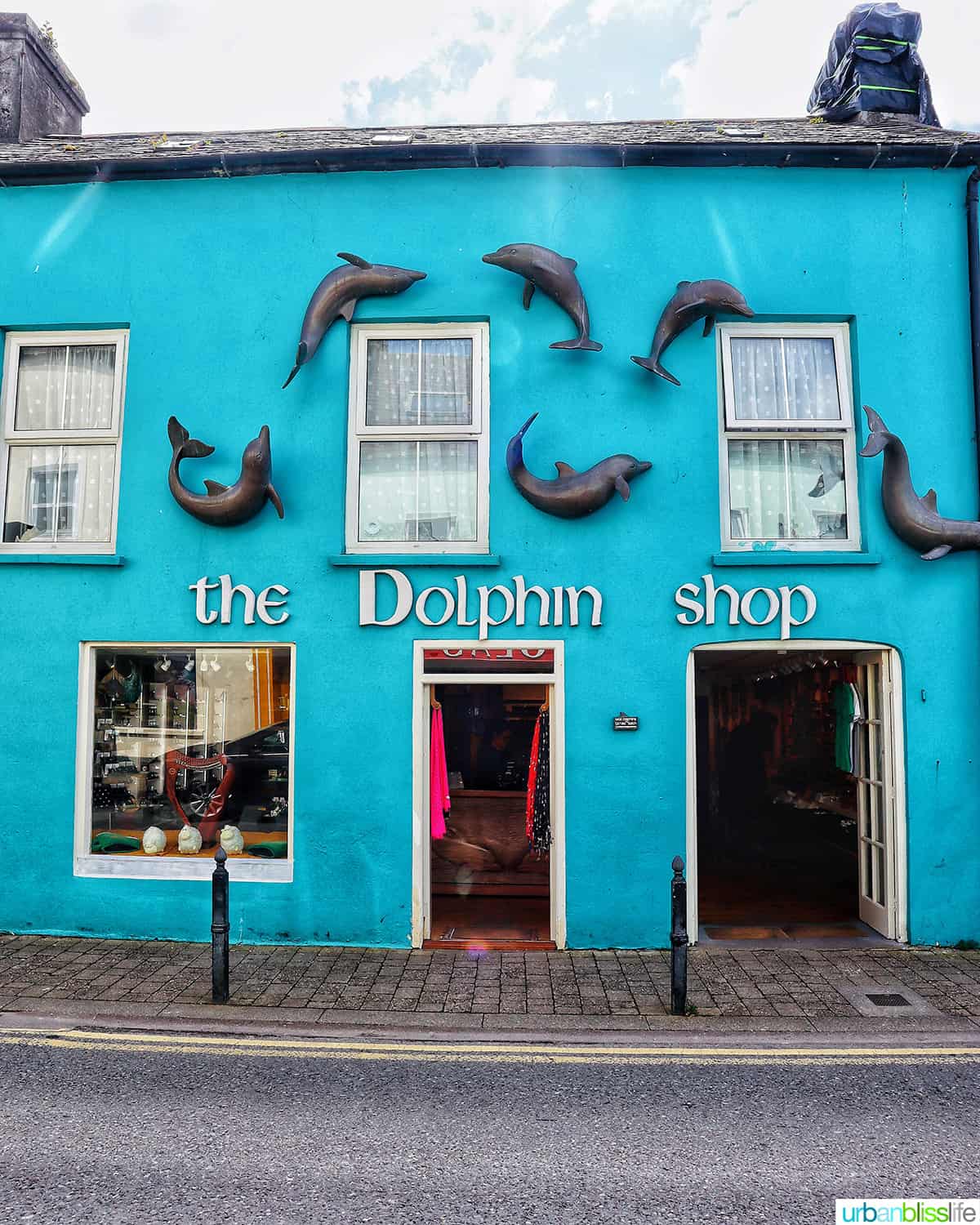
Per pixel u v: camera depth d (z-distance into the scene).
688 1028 5.74
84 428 8.01
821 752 10.90
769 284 7.71
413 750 7.45
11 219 8.01
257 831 7.64
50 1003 6.09
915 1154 4.12
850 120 9.61
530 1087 4.89
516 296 7.71
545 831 7.75
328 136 9.02
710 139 7.99
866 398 7.64
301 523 7.65
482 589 7.47
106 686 7.83
